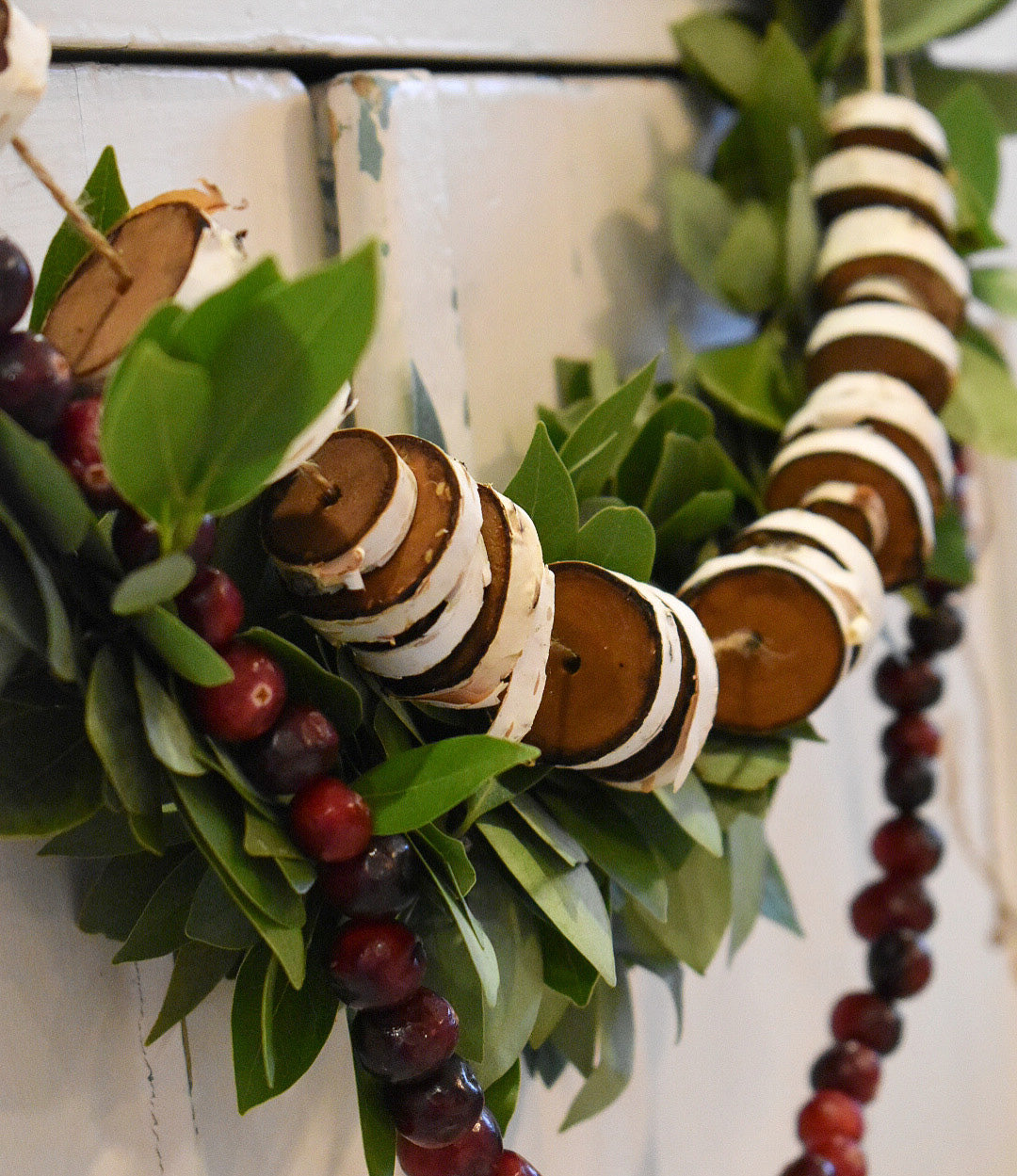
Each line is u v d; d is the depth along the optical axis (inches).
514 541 16.7
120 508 15.6
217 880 16.4
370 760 17.3
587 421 18.4
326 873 16.3
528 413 20.6
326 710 16.5
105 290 15.9
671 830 18.7
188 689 15.8
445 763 16.3
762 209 21.4
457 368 19.3
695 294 22.5
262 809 16.0
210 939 16.3
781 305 21.5
